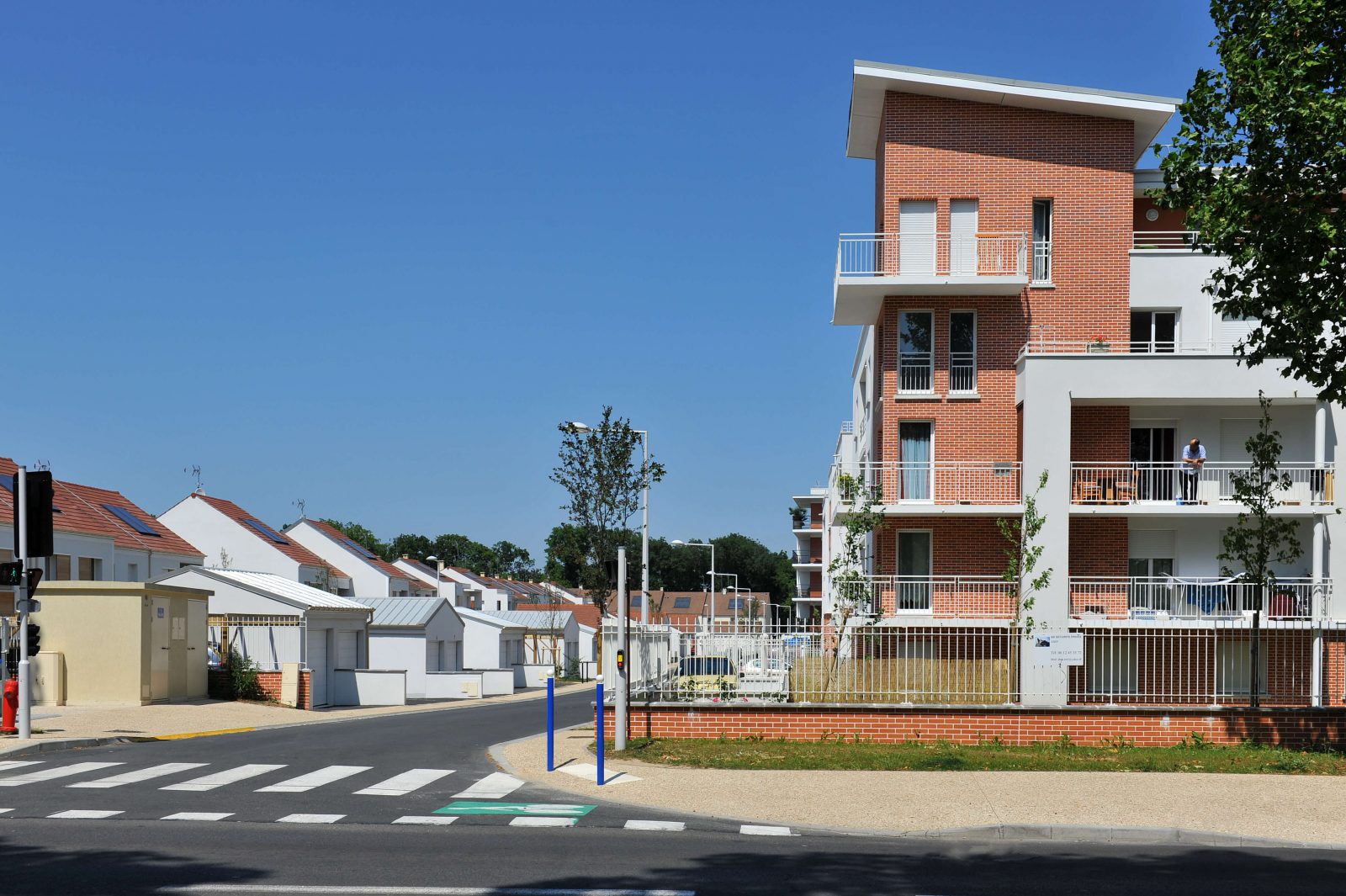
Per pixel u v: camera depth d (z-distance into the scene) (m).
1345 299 16.36
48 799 13.84
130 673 27.64
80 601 27.73
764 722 20.25
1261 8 16.91
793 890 9.42
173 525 64.38
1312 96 15.81
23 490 19.78
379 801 14.03
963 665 21.80
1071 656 22.70
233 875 9.56
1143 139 31.80
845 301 31.59
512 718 29.58
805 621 22.33
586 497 31.44
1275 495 28.09
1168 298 30.69
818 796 14.66
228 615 33.97
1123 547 29.00
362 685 37.91
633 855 10.85
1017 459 30.36
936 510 29.03
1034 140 31.00
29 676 19.59
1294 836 12.59
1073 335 30.58
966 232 30.98
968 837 12.66
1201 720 20.05
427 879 9.51
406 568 86.12
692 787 15.30
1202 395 27.27
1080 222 30.84
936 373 30.80
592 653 76.19
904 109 31.25
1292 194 16.53
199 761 17.80
